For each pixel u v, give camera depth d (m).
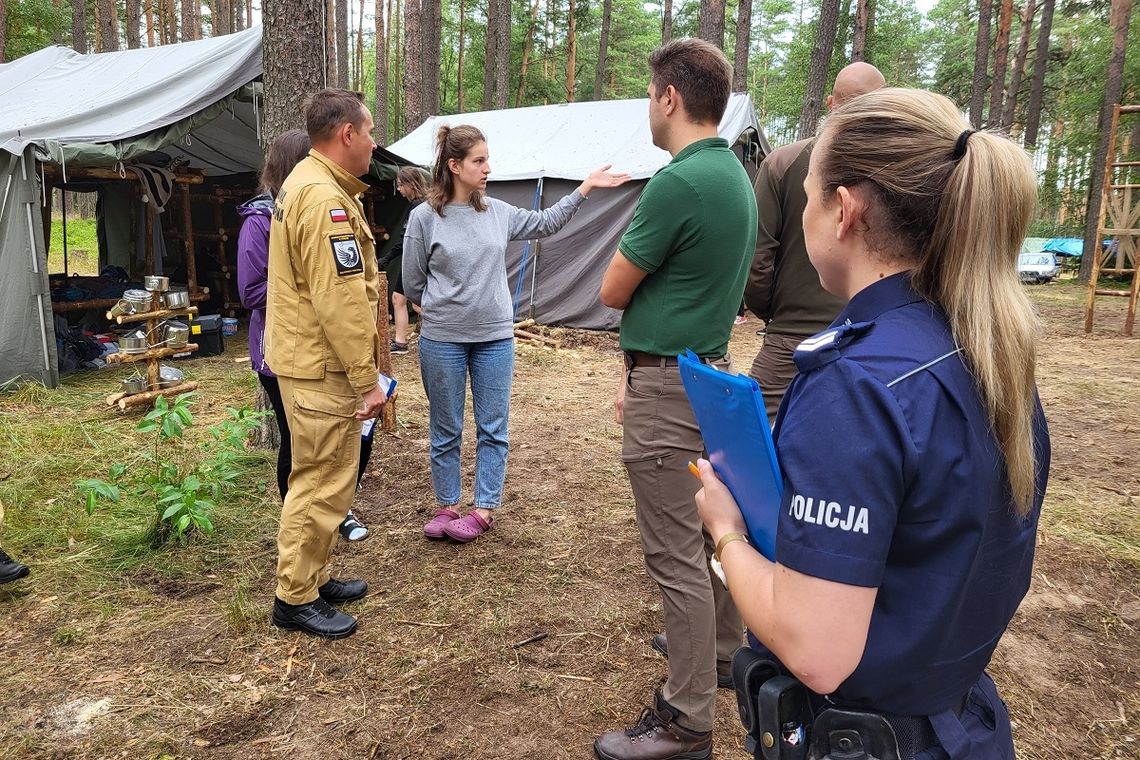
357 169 2.50
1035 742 2.19
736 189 1.92
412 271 3.20
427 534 3.33
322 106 2.38
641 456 1.97
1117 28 16.78
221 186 10.40
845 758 0.91
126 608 2.74
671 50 1.93
